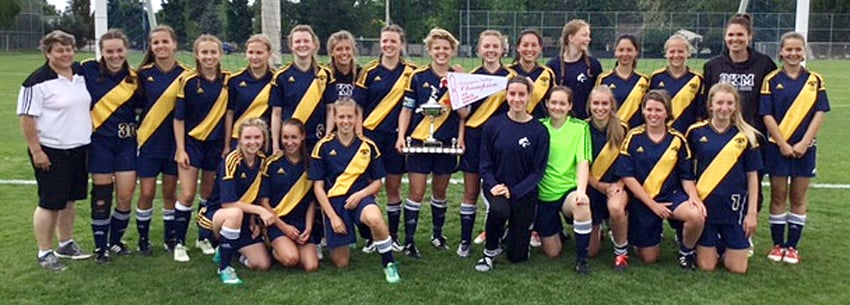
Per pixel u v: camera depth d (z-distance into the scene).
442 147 5.13
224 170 4.78
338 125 4.82
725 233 4.84
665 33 25.84
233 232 4.58
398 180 5.40
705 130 4.85
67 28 44.81
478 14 26.22
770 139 5.05
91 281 4.61
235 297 4.34
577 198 4.73
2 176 8.00
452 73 5.05
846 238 5.71
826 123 13.41
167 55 4.97
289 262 4.82
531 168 4.88
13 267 4.86
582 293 4.44
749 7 31.91
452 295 4.40
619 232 4.84
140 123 5.05
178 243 5.16
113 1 14.48
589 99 5.08
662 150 4.86
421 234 5.90
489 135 4.88
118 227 5.16
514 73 5.11
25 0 42.56
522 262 5.06
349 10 38.47
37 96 4.55
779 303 4.28
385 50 5.20
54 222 4.83
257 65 5.15
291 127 4.77
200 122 5.11
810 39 35.47
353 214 4.84
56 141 4.64
